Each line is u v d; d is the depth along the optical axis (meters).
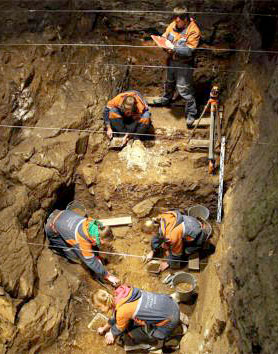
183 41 4.77
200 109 5.61
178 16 4.69
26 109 4.89
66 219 4.50
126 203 5.09
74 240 4.39
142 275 4.66
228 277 3.51
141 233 4.99
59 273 4.43
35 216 4.57
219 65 5.53
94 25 5.67
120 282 4.47
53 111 5.08
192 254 4.70
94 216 5.15
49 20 5.32
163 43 4.81
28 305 4.00
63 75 5.25
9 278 3.94
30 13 5.30
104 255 4.77
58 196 4.96
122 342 4.15
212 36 5.41
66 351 4.09
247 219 3.46
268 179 3.50
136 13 5.56
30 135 4.85
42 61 5.10
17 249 4.14
